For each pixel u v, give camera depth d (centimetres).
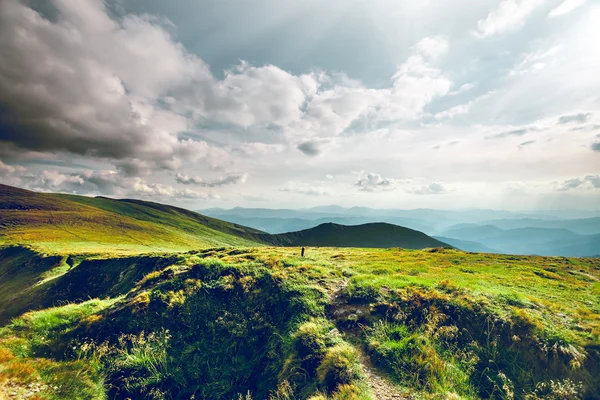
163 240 13988
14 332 1495
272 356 1418
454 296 1706
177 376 1352
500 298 1675
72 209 17075
